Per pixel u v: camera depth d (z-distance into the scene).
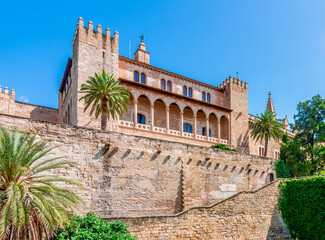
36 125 20.31
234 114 53.03
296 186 28.23
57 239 13.79
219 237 21.88
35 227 12.88
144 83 44.69
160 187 25.44
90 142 22.30
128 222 17.84
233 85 54.44
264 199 26.42
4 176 13.28
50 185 13.84
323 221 25.86
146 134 40.81
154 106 45.44
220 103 54.19
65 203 14.22
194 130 46.59
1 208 12.20
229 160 32.09
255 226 24.81
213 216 21.92
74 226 14.63
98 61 38.50
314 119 55.12
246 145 53.53
